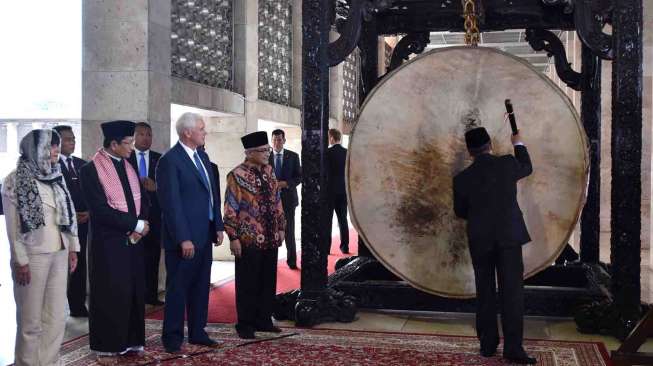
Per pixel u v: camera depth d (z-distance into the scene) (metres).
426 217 6.89
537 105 6.79
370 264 8.97
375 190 6.99
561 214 6.71
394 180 6.96
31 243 4.89
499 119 6.86
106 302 5.53
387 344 6.23
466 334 6.66
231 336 6.51
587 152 6.68
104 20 8.74
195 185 5.94
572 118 6.71
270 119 13.66
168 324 5.94
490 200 5.70
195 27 10.88
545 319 7.45
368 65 9.65
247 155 6.41
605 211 13.21
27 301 4.93
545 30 9.47
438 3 8.68
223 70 11.87
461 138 6.88
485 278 5.78
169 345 5.91
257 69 12.73
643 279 10.18
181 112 11.17
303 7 7.43
